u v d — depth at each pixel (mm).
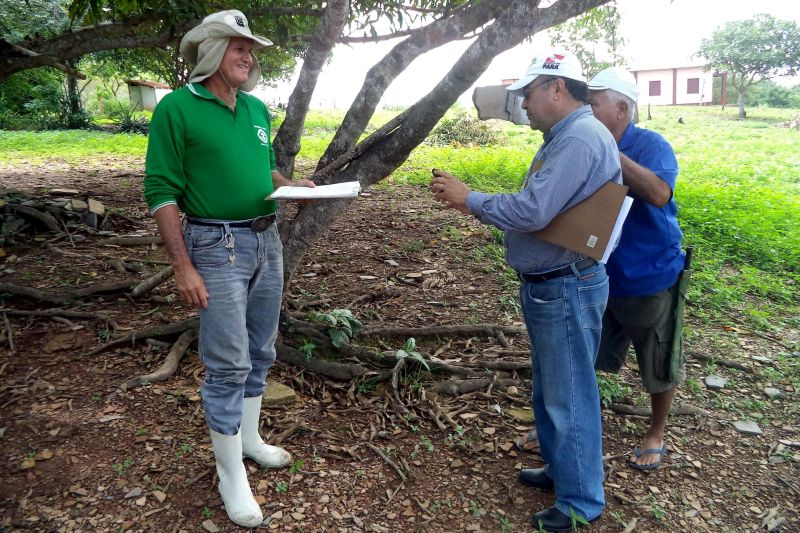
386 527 2828
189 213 2611
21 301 4852
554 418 2734
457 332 4738
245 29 2465
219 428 2682
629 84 3018
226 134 2547
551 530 2820
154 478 3020
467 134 20453
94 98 36969
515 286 5805
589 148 2438
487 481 3195
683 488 3217
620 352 3438
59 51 5484
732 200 9508
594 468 2793
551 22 3680
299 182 3031
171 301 4984
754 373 4480
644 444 3387
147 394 3711
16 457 3109
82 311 4730
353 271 6086
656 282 3047
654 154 3023
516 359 4461
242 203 2605
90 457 3145
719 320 5457
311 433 3502
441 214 8539
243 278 2680
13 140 19844
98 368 3990
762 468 3408
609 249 2496
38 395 3650
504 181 11289
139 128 24688
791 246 7398
